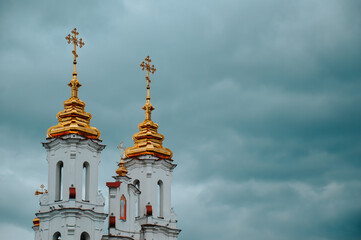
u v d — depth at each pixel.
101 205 91.50
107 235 93.62
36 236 90.56
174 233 104.06
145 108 108.81
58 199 90.31
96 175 92.25
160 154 105.88
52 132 92.19
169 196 105.06
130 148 105.94
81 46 98.25
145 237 100.31
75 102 93.75
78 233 88.06
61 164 91.69
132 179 104.31
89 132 92.69
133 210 98.88
